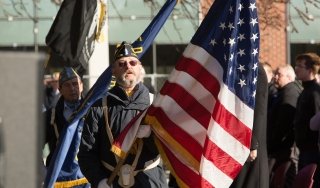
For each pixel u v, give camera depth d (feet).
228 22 40.81
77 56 53.36
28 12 98.99
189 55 40.52
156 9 86.38
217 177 39.70
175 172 39.86
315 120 57.31
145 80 103.09
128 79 40.34
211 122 39.78
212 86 40.29
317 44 124.26
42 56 14.56
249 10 41.04
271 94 67.67
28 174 14.37
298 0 100.58
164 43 117.70
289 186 63.62
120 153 38.99
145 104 40.75
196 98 40.22
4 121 14.32
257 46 41.06
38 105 14.43
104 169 40.27
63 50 53.21
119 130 39.91
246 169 52.49
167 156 39.96
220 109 39.91
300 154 60.85
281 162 64.23
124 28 113.80
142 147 39.88
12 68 14.34
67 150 43.01
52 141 50.55
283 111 63.52
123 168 39.55
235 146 40.09
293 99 63.77
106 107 40.32
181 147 39.81
